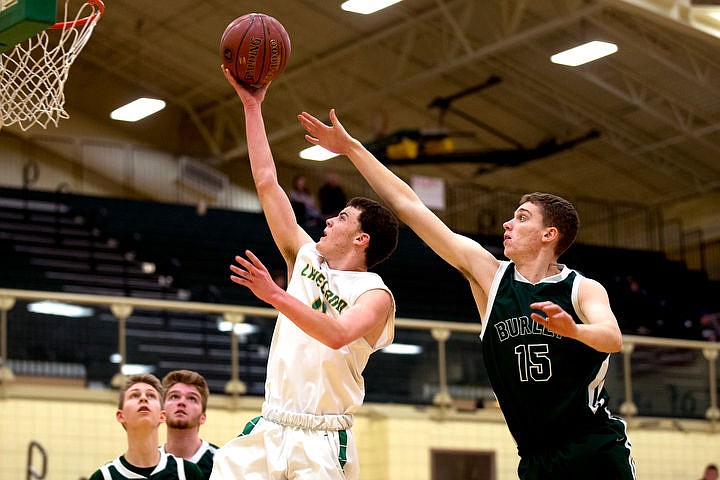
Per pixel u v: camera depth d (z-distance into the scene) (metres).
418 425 13.47
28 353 11.81
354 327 4.46
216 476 4.77
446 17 22.75
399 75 24.55
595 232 30.31
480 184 30.25
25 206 22.66
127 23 23.47
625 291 23.67
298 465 4.66
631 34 22.72
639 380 14.72
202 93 26.92
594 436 4.67
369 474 13.37
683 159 28.33
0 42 6.29
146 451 6.95
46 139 24.31
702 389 15.16
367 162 5.22
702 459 14.87
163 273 21.84
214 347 12.95
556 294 4.72
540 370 4.67
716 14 20.30
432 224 5.06
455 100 26.38
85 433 11.84
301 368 4.77
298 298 4.91
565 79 25.08
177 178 26.81
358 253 5.05
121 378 12.23
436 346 13.96
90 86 25.72
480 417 13.96
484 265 4.95
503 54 24.23
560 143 27.97
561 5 21.83
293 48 24.64
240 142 27.83
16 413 11.55
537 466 4.74
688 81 24.55
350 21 23.38
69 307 12.16
